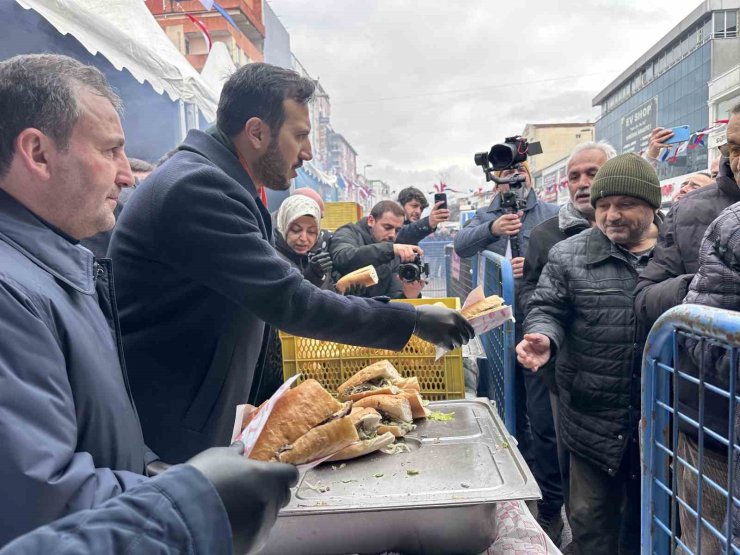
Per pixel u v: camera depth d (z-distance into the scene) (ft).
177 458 4.71
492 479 4.48
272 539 4.24
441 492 4.27
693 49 95.09
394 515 4.19
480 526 4.16
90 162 3.09
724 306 4.80
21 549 1.66
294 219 9.53
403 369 7.25
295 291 4.23
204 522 1.94
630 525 7.19
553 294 7.47
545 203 12.17
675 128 10.00
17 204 3.02
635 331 6.86
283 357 7.39
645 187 6.78
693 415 5.02
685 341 4.34
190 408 4.73
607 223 7.03
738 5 87.92
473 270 14.11
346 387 6.50
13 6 11.18
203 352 4.70
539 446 9.86
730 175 6.12
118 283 4.58
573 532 7.55
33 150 2.94
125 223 4.52
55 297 2.85
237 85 4.92
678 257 6.33
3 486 2.20
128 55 12.79
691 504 5.07
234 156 5.03
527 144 10.75
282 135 5.01
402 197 17.01
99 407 2.99
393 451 5.19
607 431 7.03
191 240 4.18
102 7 15.05
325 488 4.46
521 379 10.52
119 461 3.15
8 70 2.95
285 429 4.44
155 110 16.33
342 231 12.84
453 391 7.13
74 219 3.18
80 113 3.02
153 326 4.64
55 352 2.60
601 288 7.09
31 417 2.35
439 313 4.62
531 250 9.66
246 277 4.18
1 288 2.50
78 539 1.72
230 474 2.16
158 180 4.35
